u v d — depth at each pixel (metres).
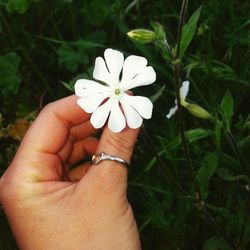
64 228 0.17
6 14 0.29
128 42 0.27
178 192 0.22
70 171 0.22
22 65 0.29
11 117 0.28
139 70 0.16
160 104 0.26
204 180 0.20
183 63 0.26
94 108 0.16
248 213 0.21
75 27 0.28
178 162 0.24
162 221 0.22
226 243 0.21
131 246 0.17
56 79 0.28
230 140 0.19
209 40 0.24
